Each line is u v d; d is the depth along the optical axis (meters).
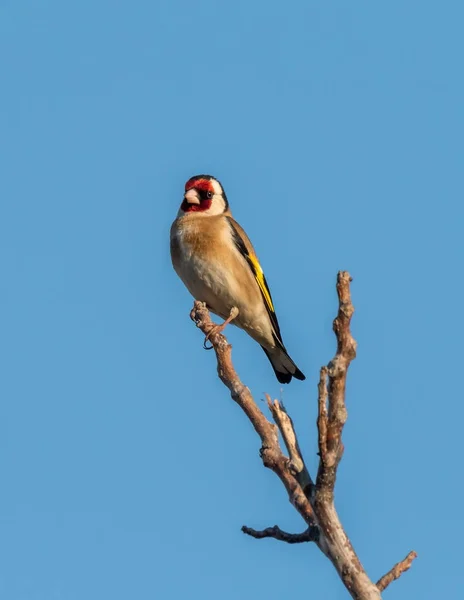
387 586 6.93
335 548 6.66
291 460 7.29
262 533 7.75
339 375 6.57
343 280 6.63
